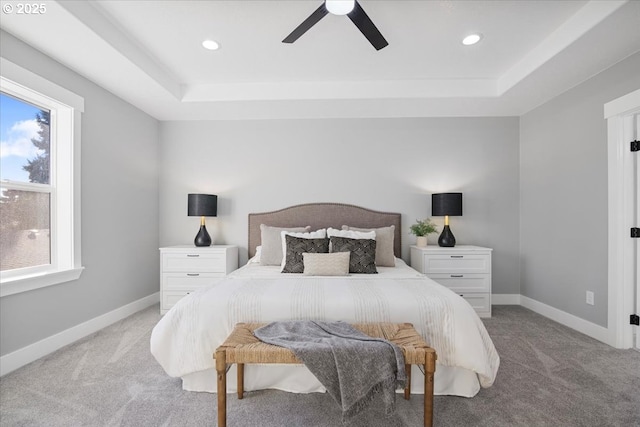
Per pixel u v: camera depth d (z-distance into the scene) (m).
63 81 2.56
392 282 2.39
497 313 3.49
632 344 2.53
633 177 2.53
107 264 3.08
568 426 1.57
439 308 1.88
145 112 3.73
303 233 3.26
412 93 3.28
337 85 3.31
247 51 2.70
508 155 3.91
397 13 2.19
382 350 1.49
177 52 2.71
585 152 2.88
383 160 3.97
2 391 1.87
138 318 3.28
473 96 3.27
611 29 2.09
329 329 1.73
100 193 2.99
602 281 2.68
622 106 2.48
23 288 2.21
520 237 3.88
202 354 1.84
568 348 2.51
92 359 2.30
